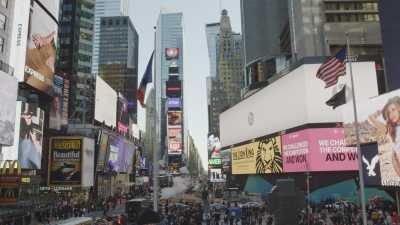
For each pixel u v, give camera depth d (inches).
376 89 2465.6
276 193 407.8
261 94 3280.0
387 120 1423.5
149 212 302.8
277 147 2906.0
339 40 3521.2
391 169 1398.9
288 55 4972.9
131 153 4628.4
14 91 1830.7
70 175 2797.7
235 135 3981.3
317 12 3676.2
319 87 2507.4
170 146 6525.6
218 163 6683.1
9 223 1519.4
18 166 1664.6
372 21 3575.3
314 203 2098.9
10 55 2324.1
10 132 1788.9
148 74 1063.0
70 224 990.4
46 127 2891.2
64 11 4579.2
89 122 4195.4
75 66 4451.3
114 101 4478.3
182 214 1245.1
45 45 2797.7
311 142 2449.6
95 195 3255.4
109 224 1110.4
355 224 1368.1
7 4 2118.6
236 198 2999.5
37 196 2269.9
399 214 1391.5
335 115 2461.9
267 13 7209.6
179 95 6850.4
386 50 2084.2
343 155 2407.7
